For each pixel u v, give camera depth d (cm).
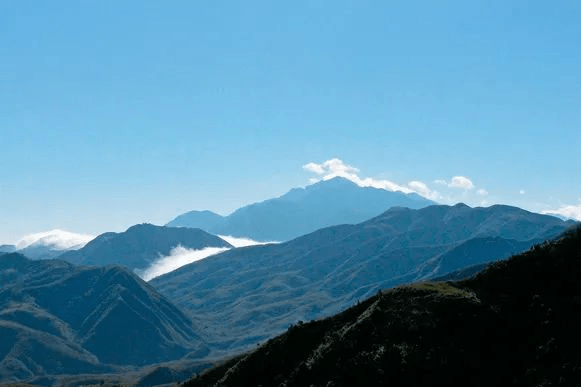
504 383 7388
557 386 6931
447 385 7488
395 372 7856
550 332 7988
